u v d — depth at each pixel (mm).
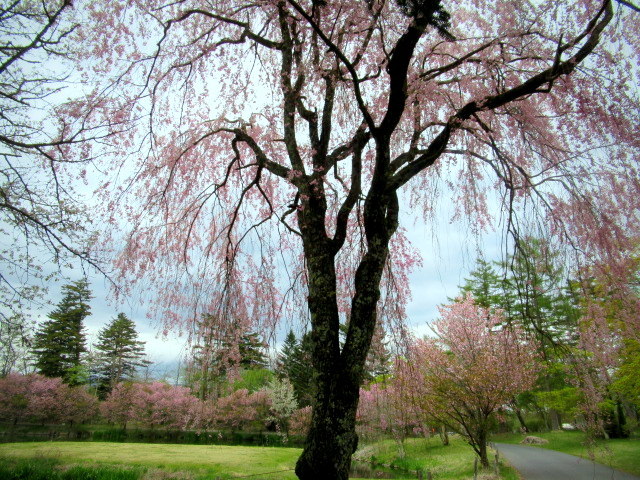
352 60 5902
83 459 14359
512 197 4871
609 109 4605
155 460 14922
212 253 6535
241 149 6992
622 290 4969
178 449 18094
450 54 6223
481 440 12305
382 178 4227
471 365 12492
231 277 5938
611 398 12484
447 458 15516
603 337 5383
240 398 24203
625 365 9047
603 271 4945
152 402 26062
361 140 5188
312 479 3459
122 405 26797
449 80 6219
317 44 5227
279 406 23641
